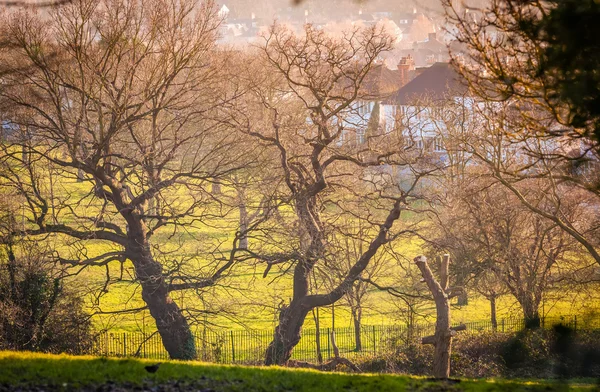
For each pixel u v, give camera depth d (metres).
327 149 112.81
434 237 122.75
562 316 107.88
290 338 103.88
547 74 50.56
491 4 55.28
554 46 47.84
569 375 89.44
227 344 118.00
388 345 109.12
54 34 98.31
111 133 99.50
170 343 102.31
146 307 104.12
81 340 99.56
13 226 100.12
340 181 116.94
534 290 112.94
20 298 95.31
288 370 53.19
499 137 97.94
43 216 101.50
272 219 111.75
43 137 105.88
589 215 119.06
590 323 103.44
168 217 104.75
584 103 46.78
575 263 120.62
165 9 103.06
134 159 105.69
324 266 103.88
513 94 58.22
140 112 111.75
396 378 50.22
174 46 102.00
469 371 93.25
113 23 98.94
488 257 114.56
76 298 103.25
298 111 137.50
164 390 43.16
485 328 122.19
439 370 77.31
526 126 62.34
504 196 118.38
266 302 130.50
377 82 127.81
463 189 116.31
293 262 105.00
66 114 107.62
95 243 170.50
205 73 106.06
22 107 100.56
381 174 112.62
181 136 113.12
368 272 127.62
